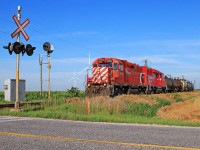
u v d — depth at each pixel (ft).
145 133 34.99
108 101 84.84
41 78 154.40
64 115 58.49
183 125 50.14
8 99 112.27
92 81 110.63
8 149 24.84
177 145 27.12
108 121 53.57
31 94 162.81
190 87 265.13
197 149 25.29
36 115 59.77
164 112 89.51
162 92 180.34
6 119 51.60
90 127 40.68
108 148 25.54
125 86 123.24
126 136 32.30
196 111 88.02
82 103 85.81
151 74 156.04
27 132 34.32
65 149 25.03
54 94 163.94
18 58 69.10
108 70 109.19
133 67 134.00
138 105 98.68
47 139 29.78
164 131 37.35
